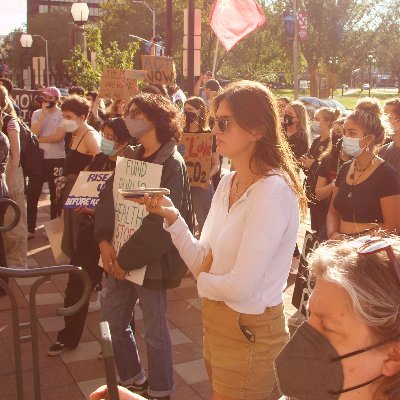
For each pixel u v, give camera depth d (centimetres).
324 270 116
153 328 322
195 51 1127
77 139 493
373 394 114
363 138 351
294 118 583
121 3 5478
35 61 2145
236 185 232
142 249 306
